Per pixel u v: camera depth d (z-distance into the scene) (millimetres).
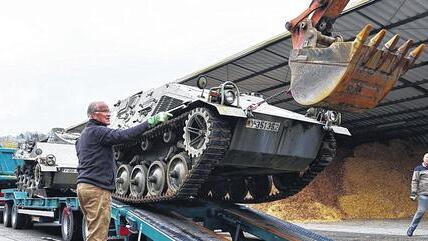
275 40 15148
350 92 6074
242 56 16641
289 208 19844
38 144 13523
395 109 20891
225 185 10531
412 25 13820
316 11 6547
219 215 9164
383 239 11992
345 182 22734
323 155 8789
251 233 8586
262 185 9883
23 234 12727
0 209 16250
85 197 5457
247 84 20109
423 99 19031
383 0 12578
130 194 9242
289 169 8680
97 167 5512
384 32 5863
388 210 21266
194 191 7828
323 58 6078
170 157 8430
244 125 7555
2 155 17453
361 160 24141
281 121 7918
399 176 23406
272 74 18547
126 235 7832
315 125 8430
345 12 13305
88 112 5809
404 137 26328
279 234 8062
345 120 23469
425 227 16375
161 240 7004
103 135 5512
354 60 5785
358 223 18016
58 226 15008
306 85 6246
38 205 12281
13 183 18000
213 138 7238
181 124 8086
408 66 6371
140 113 9516
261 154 7992
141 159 9367
